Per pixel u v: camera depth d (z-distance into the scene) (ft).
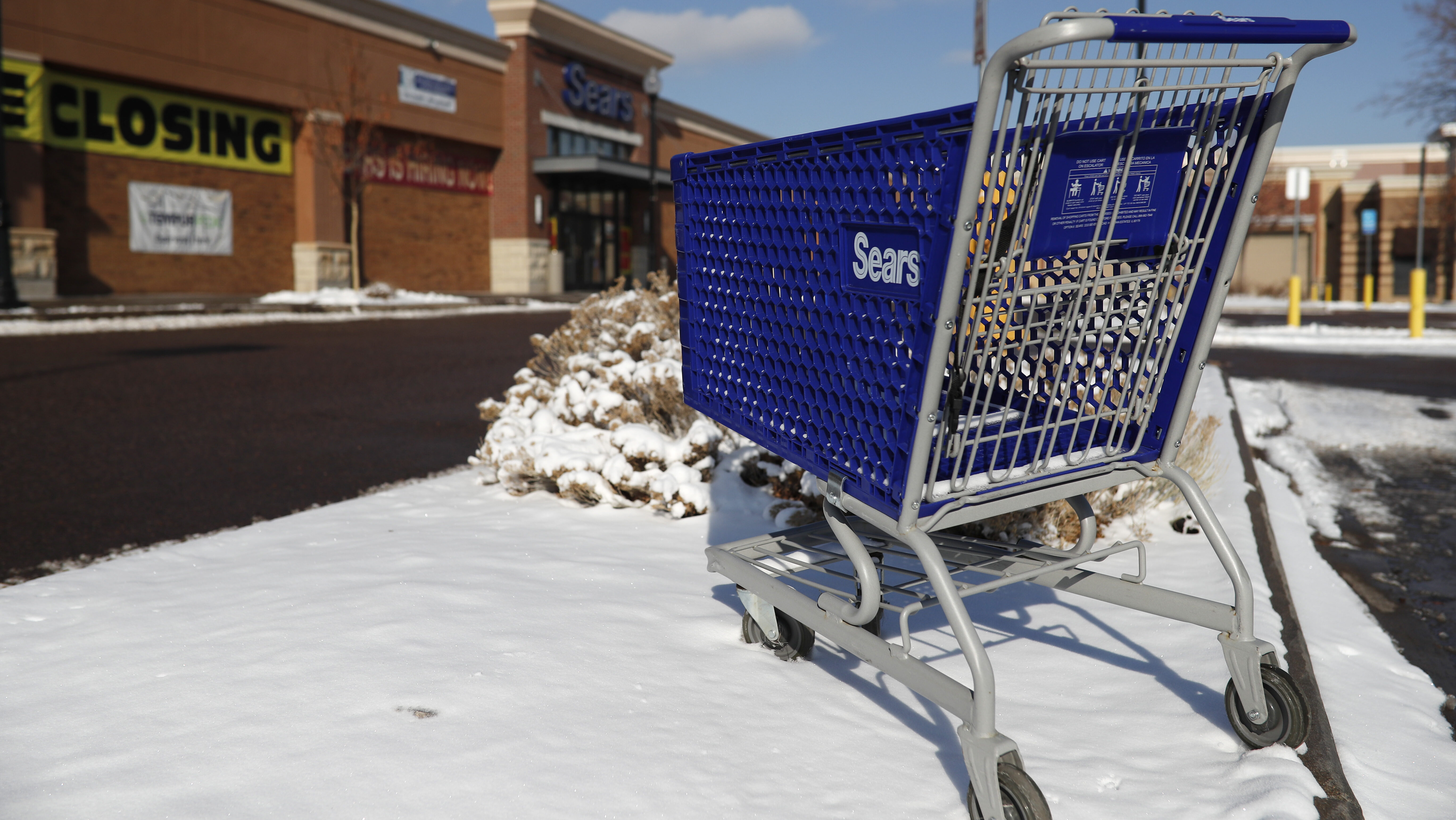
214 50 78.95
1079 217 7.38
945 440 7.67
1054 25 5.81
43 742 7.90
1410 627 13.20
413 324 65.16
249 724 8.13
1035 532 14.38
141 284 76.33
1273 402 33.94
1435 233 144.25
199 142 79.92
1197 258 8.19
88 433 24.20
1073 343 9.20
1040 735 8.63
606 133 126.41
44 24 67.15
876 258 7.53
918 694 8.53
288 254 88.99
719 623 10.96
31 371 35.40
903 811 7.31
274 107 85.87
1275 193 156.97
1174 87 6.89
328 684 8.86
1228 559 8.25
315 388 32.91
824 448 8.71
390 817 6.84
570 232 121.80
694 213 10.38
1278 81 7.39
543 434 18.06
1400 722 9.66
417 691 8.72
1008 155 7.58
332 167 89.20
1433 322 83.41
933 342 6.88
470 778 7.34
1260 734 8.25
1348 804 7.47
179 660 9.52
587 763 7.64
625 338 21.21
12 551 14.28
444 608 10.85
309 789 7.15
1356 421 30.22
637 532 14.79
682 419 18.63
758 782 7.58
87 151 71.87
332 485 18.90
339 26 89.86
